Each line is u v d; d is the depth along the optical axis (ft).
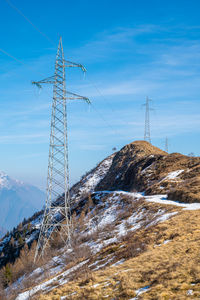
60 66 138.62
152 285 45.21
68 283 65.46
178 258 55.47
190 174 223.10
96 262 86.22
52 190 136.98
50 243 168.76
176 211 123.65
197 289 38.37
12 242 322.34
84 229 191.72
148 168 311.88
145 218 136.98
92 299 47.32
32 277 114.11
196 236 70.38
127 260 70.38
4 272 143.74
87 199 280.92
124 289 46.85
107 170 484.33
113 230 141.90
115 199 239.50
